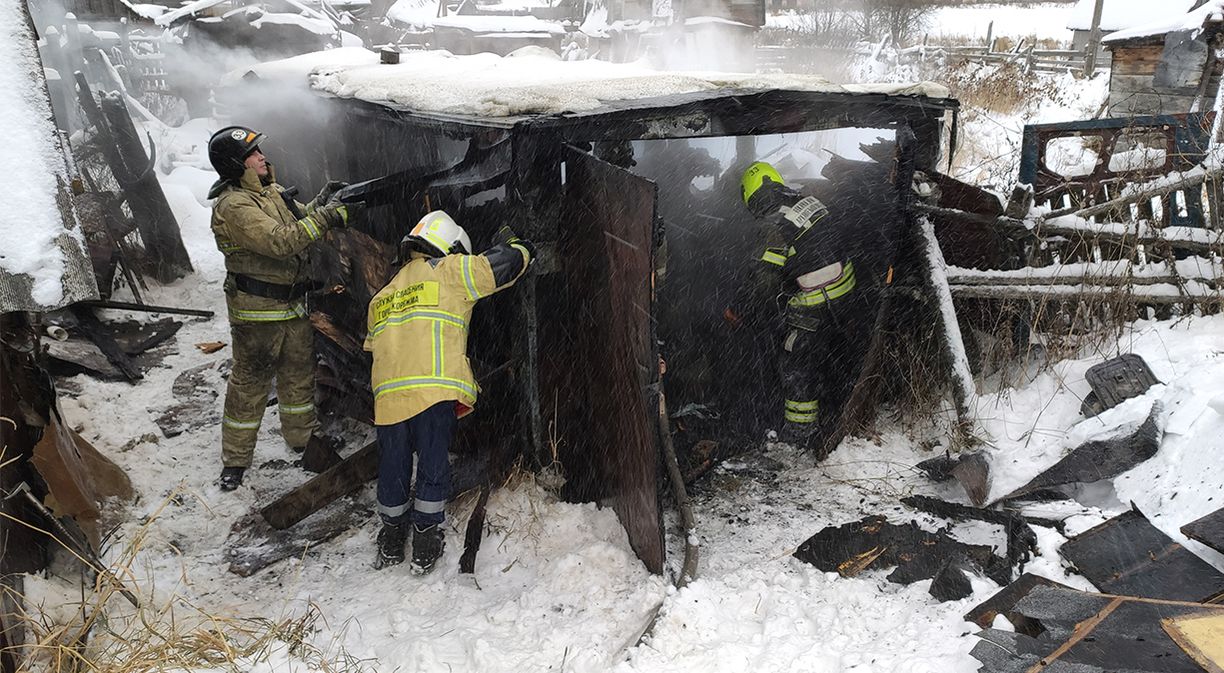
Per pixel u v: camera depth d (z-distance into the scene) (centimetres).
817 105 412
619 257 338
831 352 471
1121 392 400
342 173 596
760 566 357
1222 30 898
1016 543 339
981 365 478
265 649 308
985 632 271
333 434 495
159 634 292
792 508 408
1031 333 471
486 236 422
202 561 384
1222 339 416
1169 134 492
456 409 365
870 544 361
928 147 479
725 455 459
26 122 274
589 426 392
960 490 406
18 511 308
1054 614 276
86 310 613
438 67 554
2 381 301
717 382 508
